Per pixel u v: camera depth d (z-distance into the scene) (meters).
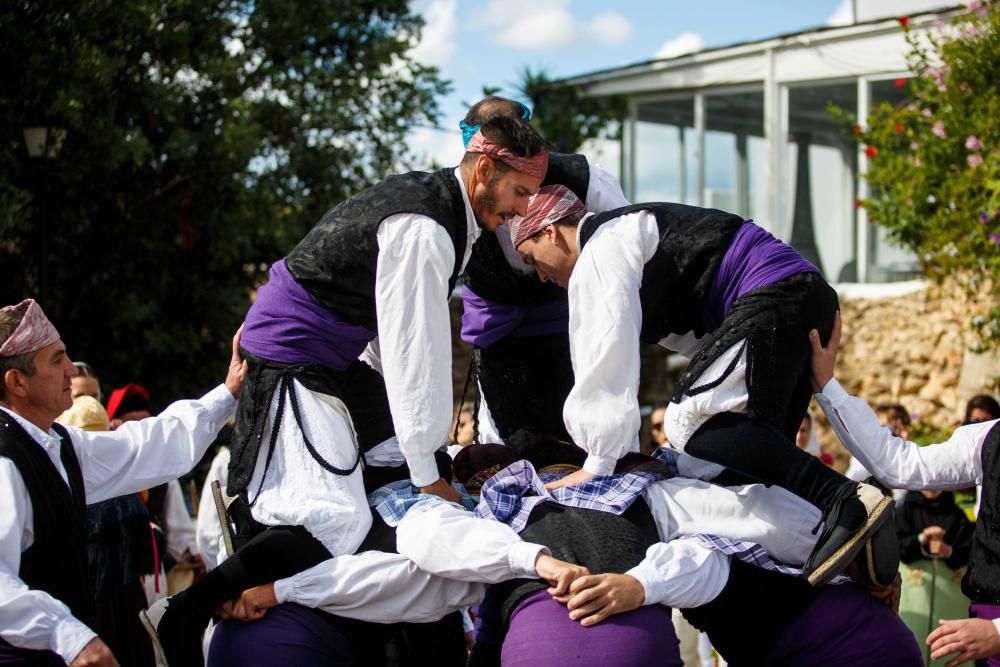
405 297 2.96
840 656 3.00
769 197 10.77
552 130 11.82
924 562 5.23
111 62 8.02
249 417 3.05
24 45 7.64
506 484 3.09
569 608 2.79
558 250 3.21
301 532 2.95
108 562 4.37
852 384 9.95
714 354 2.97
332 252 3.04
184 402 3.36
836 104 10.38
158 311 9.20
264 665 2.92
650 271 3.13
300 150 9.99
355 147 10.60
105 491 3.15
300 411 3.02
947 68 7.23
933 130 7.17
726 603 3.06
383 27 10.86
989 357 8.80
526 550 2.86
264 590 2.94
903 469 3.20
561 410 3.60
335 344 3.08
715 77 11.19
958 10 9.14
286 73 9.99
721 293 3.09
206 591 2.95
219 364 9.59
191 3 9.01
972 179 6.89
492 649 3.03
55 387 3.03
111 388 9.07
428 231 3.00
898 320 9.73
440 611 3.02
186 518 5.31
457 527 2.92
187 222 9.09
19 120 7.82
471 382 3.79
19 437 2.92
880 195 9.88
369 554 2.96
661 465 3.14
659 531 3.07
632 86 11.77
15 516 2.81
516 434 3.58
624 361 2.98
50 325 3.04
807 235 10.63
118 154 8.12
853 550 2.82
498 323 3.60
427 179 3.12
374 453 3.22
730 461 2.96
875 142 7.72
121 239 8.96
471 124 3.36
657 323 3.22
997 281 7.16
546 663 2.76
